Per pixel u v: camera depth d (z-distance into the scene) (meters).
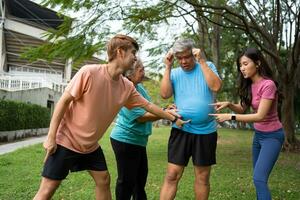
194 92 3.93
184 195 5.50
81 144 3.27
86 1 9.60
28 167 8.11
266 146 3.97
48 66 36.50
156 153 11.85
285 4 14.16
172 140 4.01
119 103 3.39
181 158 3.96
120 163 4.07
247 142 17.72
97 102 3.23
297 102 24.61
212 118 3.95
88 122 3.24
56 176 3.25
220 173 8.02
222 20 14.39
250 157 11.48
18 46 34.91
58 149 3.25
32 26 31.16
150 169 8.30
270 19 14.08
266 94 3.88
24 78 23.59
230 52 22.67
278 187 6.45
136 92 3.58
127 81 3.49
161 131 25.50
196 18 13.12
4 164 8.45
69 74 35.59
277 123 4.01
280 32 14.33
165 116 3.79
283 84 13.58
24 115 17.95
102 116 3.30
